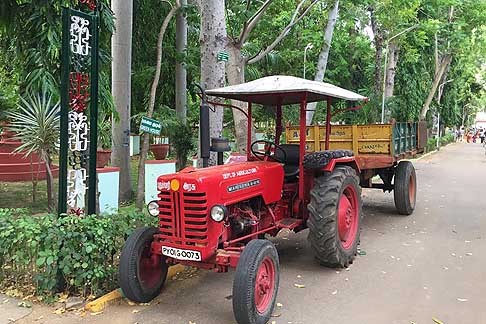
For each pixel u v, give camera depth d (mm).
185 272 5840
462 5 23062
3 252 5035
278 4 14383
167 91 14312
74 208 5445
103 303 4730
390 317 4555
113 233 5020
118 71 10203
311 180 6152
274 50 17422
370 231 8078
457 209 10125
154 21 13445
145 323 4387
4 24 8219
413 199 9695
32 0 7574
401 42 22062
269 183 5605
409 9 18141
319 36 14703
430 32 22797
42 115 7656
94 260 4855
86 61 5320
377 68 22281
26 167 12945
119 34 10086
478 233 7938
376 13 18484
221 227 4691
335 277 5707
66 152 5105
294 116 11250
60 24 7684
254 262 4234
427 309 4750
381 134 8820
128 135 10430
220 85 7969
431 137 35438
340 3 14695
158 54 10391
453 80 37156
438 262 6301
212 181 4586
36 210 8969
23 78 8141
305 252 6801
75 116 5352
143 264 4859
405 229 8219
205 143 5145
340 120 21156
